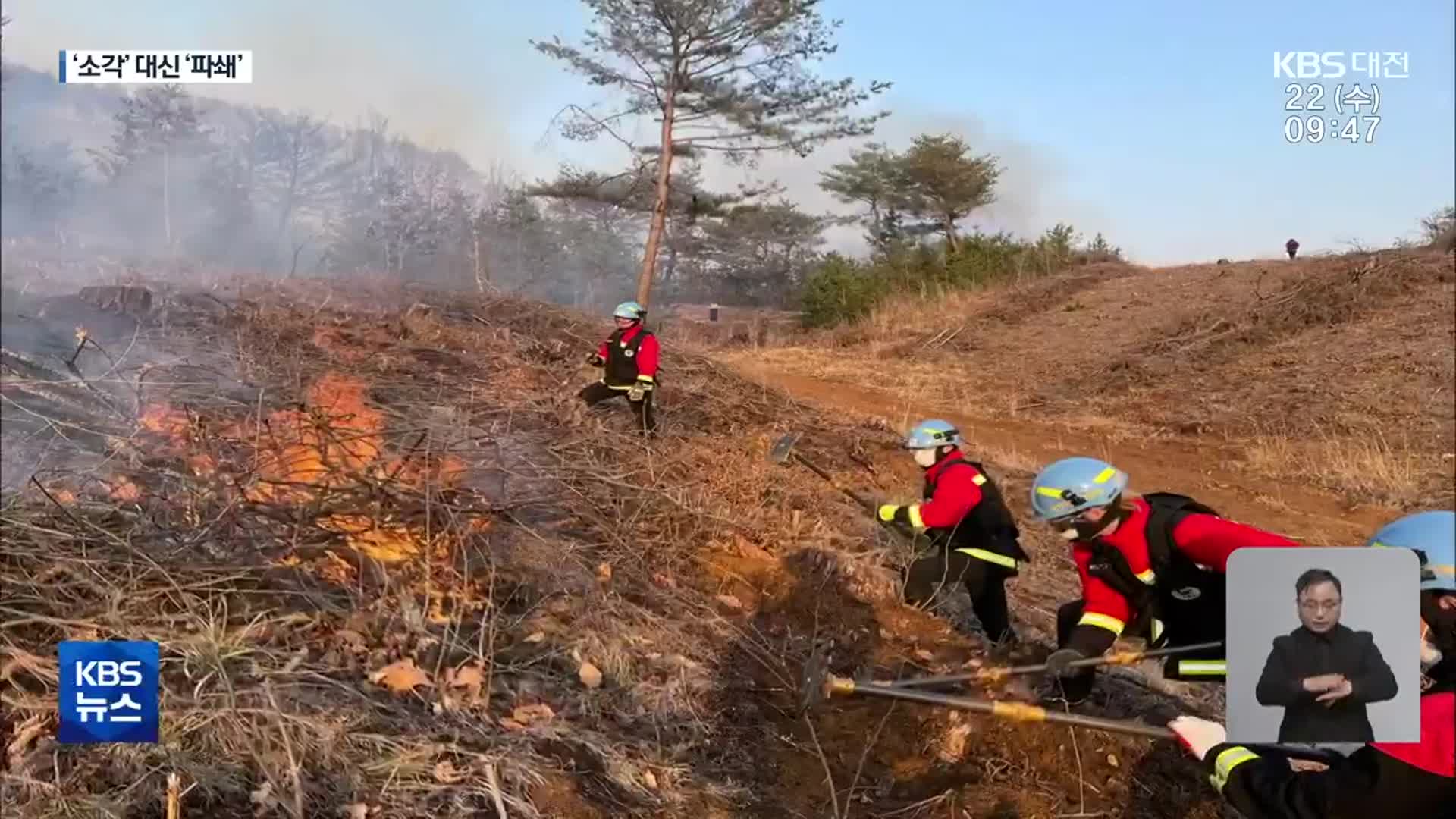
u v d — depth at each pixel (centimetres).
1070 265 2484
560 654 396
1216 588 335
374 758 305
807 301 2441
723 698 411
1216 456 1123
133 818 264
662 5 1809
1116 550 340
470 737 328
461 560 440
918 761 397
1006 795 375
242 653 327
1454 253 1794
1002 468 966
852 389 1493
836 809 343
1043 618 571
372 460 474
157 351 609
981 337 1866
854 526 655
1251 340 1548
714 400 957
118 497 414
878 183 4203
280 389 570
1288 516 909
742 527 582
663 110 1948
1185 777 392
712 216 2294
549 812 307
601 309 1962
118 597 333
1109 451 1141
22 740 280
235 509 406
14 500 382
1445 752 222
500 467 520
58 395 489
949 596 562
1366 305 1588
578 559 476
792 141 1955
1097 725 291
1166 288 2019
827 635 482
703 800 342
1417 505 924
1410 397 1226
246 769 288
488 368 820
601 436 666
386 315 912
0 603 324
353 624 368
